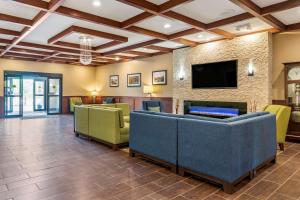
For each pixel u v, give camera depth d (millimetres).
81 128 5270
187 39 6039
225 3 3670
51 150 4156
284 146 4488
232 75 5750
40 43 6570
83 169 3160
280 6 3641
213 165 2559
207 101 6312
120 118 4266
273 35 5273
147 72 8609
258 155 2957
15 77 9438
